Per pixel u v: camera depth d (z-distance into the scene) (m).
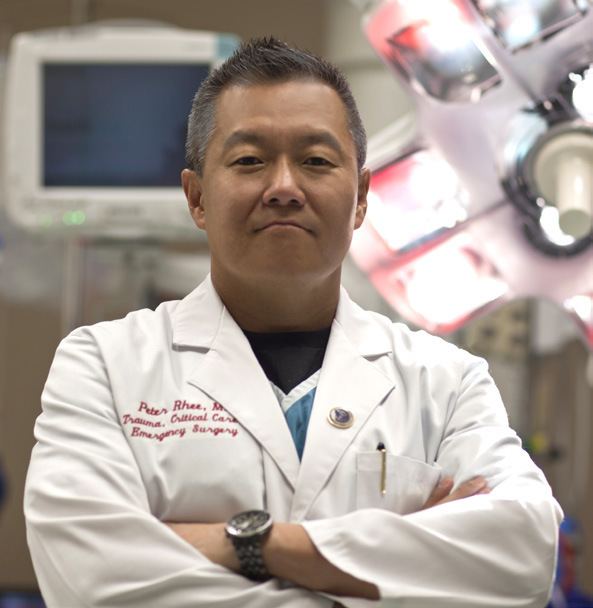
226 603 1.59
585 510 3.76
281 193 1.75
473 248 2.48
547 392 3.76
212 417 1.81
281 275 1.79
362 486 1.79
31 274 3.99
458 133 2.41
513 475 1.78
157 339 1.93
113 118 3.74
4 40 4.19
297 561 1.63
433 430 1.89
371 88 3.74
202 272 3.72
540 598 1.69
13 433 4.01
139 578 1.61
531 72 2.34
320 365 1.94
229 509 1.75
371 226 2.44
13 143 3.72
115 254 3.81
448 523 1.67
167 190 3.70
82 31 3.90
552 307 3.74
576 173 2.35
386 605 1.62
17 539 3.96
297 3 4.00
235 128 1.80
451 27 2.33
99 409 1.81
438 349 2.01
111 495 1.69
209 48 3.72
